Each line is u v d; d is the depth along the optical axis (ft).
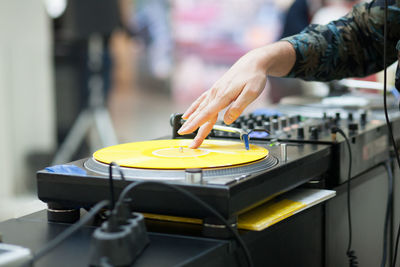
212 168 2.47
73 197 2.54
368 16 3.59
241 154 2.75
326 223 3.31
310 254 3.18
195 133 3.45
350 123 3.95
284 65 3.35
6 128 11.05
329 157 3.32
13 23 11.21
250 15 22.97
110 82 13.79
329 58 3.56
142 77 26.45
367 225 4.02
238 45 23.58
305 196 2.97
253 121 3.99
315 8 9.98
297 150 3.13
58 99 13.60
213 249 2.19
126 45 25.79
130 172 2.45
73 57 13.17
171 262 2.04
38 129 11.89
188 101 23.84
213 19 24.02
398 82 3.43
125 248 1.95
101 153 2.81
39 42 11.68
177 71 25.44
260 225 2.44
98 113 13.82
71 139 13.56
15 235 2.42
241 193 2.31
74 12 11.73
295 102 5.34
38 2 11.52
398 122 4.65
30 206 3.00
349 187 3.54
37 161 11.73
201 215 2.32
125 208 2.07
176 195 2.32
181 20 24.85
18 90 11.40
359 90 6.13
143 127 17.30
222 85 2.96
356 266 3.62
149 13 25.26
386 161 4.32
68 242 2.28
